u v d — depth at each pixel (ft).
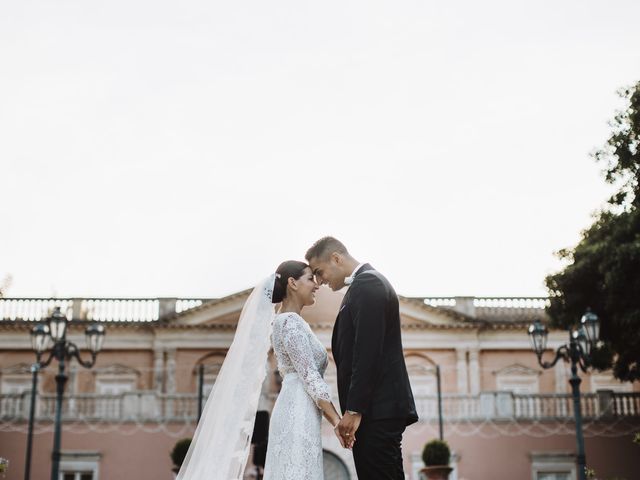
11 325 98.73
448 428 85.92
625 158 66.69
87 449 84.58
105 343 100.17
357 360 14.69
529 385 99.76
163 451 84.74
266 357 16.35
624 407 86.12
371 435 14.84
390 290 15.53
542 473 84.64
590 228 77.51
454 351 100.27
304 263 16.93
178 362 99.40
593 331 50.29
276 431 15.67
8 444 84.28
